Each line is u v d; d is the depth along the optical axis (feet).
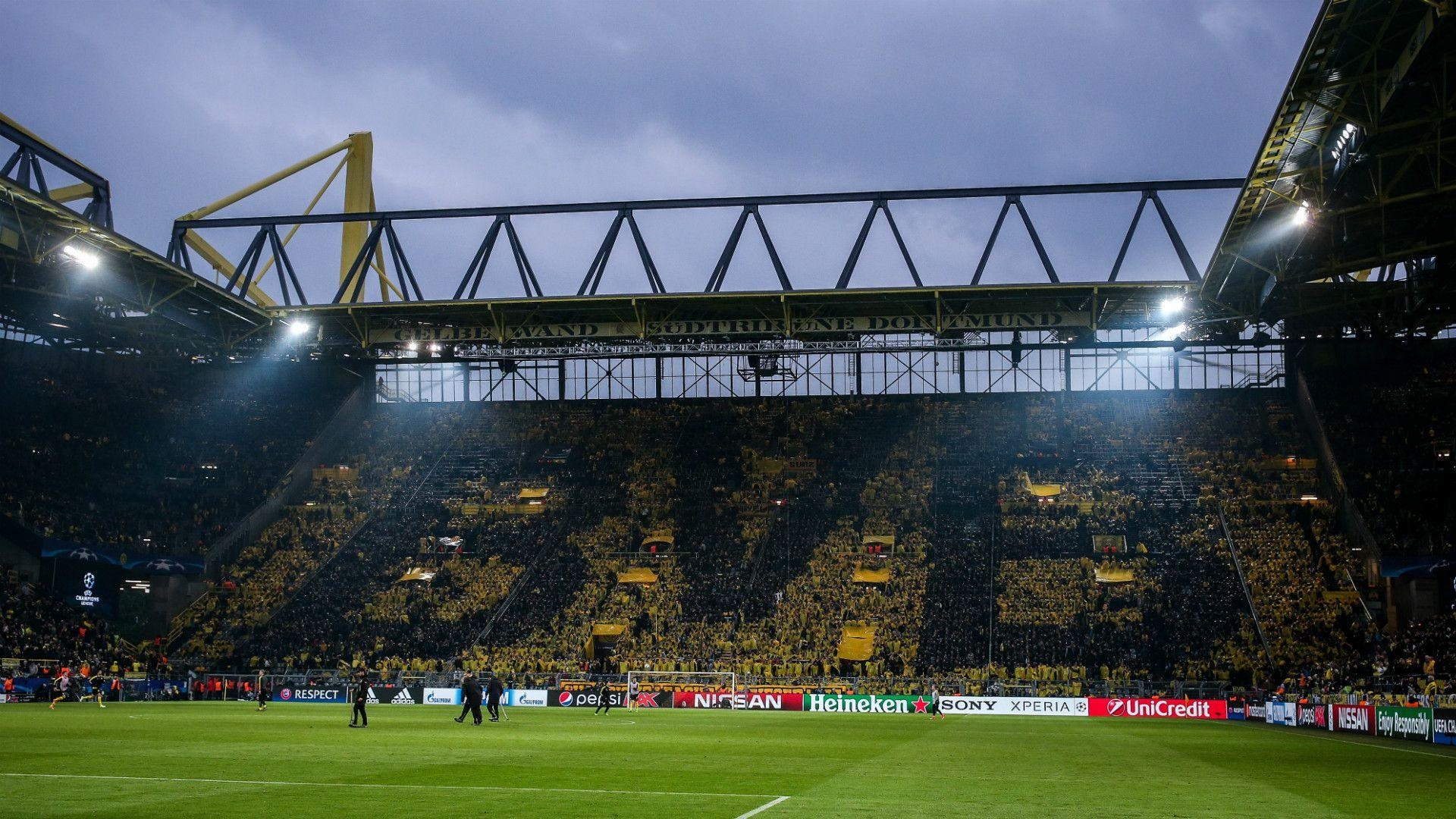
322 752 122.01
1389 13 170.81
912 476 362.74
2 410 342.23
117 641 301.22
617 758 121.49
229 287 312.09
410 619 319.68
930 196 294.05
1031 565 318.45
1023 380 395.75
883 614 305.73
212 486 361.30
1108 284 290.56
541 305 313.53
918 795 87.30
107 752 117.39
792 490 363.15
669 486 369.71
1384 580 287.69
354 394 409.69
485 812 75.20
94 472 343.26
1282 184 231.71
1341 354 366.84
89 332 354.33
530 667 298.15
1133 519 332.80
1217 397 380.99
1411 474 314.35
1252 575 303.68
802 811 77.05
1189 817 75.82
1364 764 122.62
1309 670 257.34
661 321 321.11
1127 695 261.65
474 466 386.11
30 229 264.52
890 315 322.14
